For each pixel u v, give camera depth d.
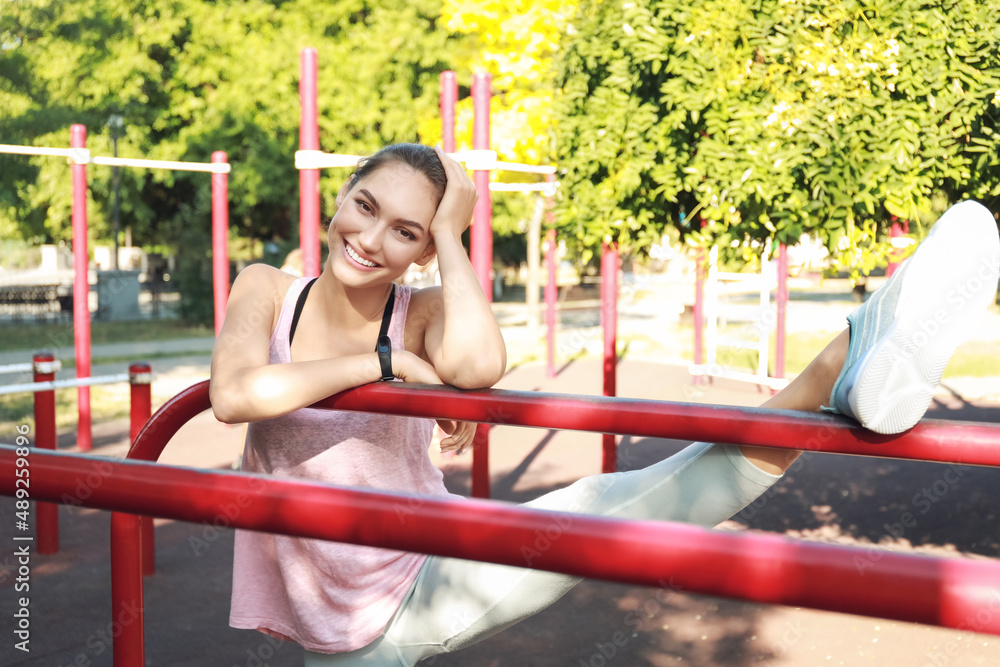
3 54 13.33
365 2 16.06
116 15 15.96
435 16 15.84
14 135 13.41
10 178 13.73
